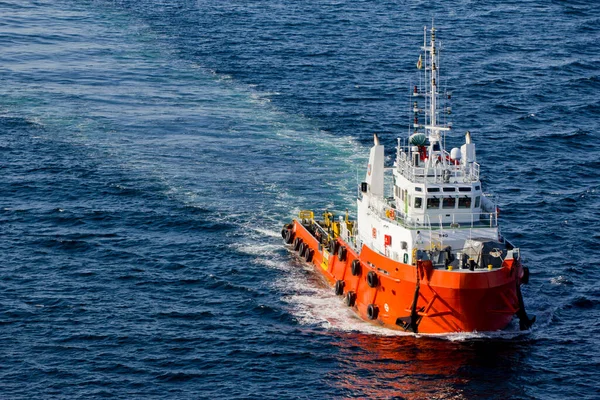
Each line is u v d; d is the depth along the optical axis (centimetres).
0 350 15812
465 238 16688
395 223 16812
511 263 15912
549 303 17438
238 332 16538
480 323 16175
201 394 14738
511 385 14962
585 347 16000
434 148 18550
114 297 17650
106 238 19988
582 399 14612
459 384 14988
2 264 18738
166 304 17462
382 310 16675
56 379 15075
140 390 14825
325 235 19638
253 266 19050
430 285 15850
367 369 15412
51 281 18162
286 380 15138
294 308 17438
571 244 19800
